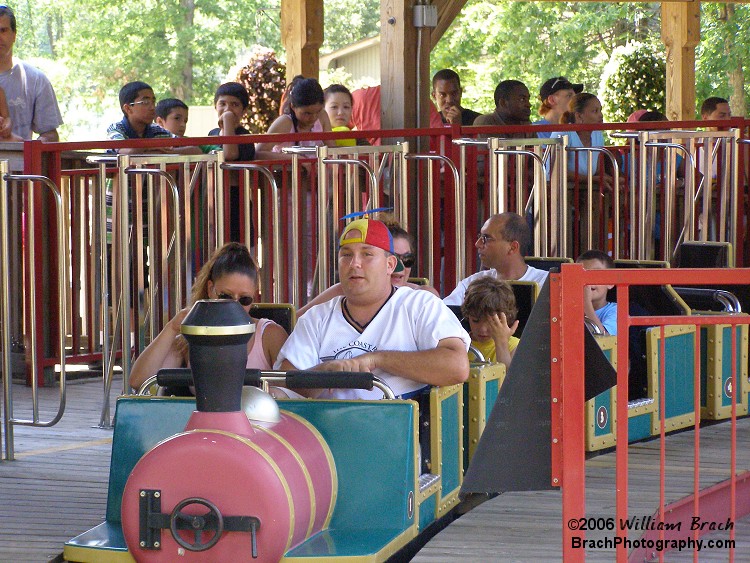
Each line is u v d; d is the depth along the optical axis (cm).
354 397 667
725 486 764
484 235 963
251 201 1144
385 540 564
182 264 1057
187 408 622
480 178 1291
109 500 622
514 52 4397
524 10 4356
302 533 551
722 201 1245
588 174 1213
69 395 1108
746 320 531
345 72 5288
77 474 808
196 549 524
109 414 976
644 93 2381
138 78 5003
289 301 1180
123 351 956
